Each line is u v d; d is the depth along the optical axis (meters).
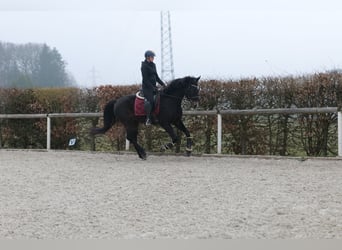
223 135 12.33
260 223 5.23
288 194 6.73
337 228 4.97
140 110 11.00
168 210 5.96
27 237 4.90
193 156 11.77
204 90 12.45
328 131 11.21
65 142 15.27
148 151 13.38
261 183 7.67
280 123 11.67
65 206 6.30
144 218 5.57
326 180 7.78
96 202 6.51
